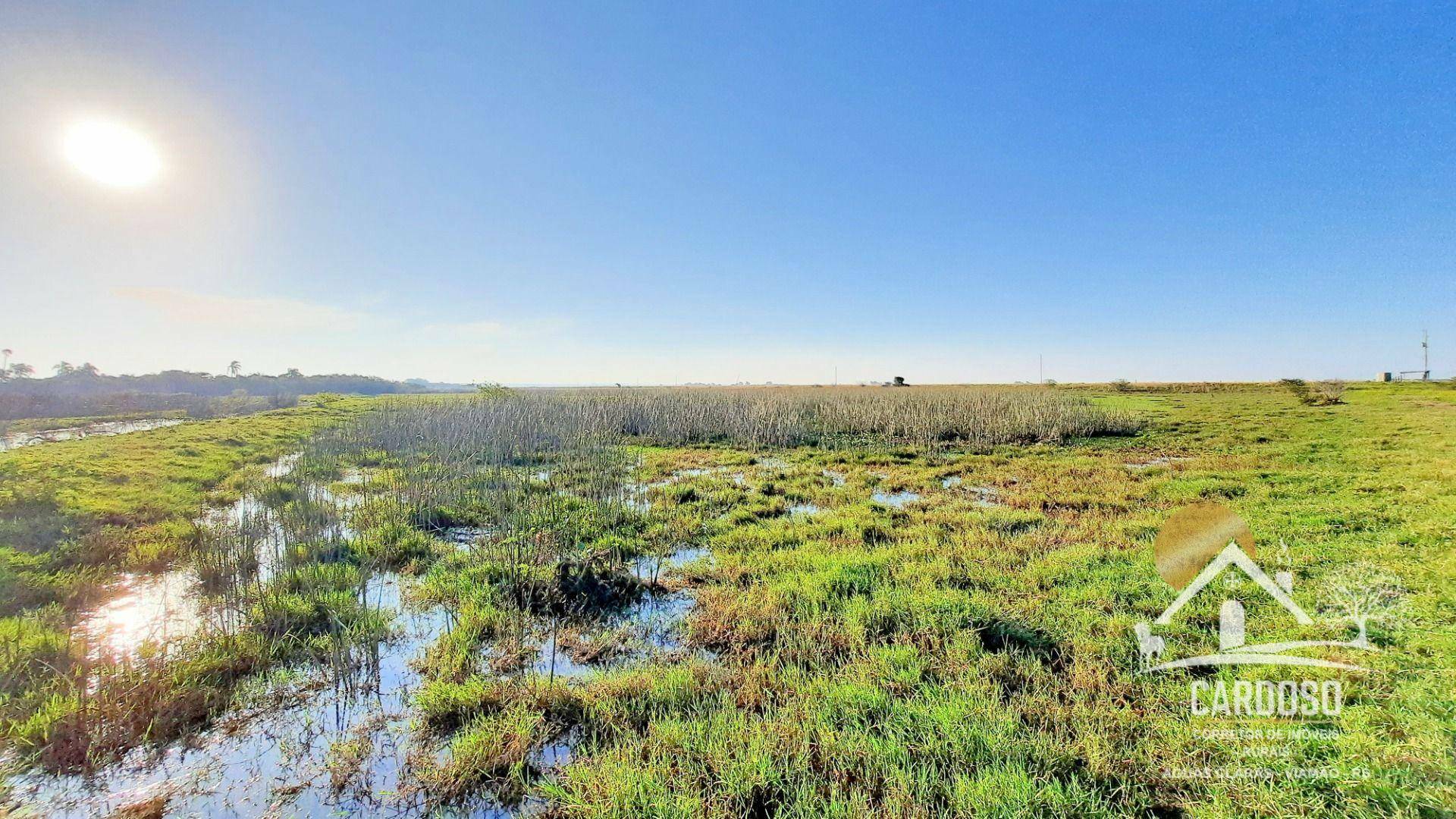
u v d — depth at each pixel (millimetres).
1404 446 13625
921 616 4930
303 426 22266
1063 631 4730
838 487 10734
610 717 3682
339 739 3551
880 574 6012
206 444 16266
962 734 3395
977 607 5012
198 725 3672
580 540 7398
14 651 4281
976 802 2873
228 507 9828
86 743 3393
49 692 3842
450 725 3693
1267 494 9172
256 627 4875
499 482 10086
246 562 6367
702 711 3725
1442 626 4473
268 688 4105
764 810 2979
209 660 4254
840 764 3203
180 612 5410
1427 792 2783
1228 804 2869
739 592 5695
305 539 7023
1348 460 11969
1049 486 10492
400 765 3336
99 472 10867
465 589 5750
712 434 18469
